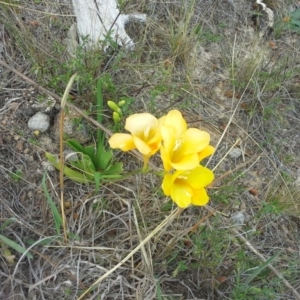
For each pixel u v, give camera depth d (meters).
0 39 0.54
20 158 0.47
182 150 0.33
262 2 0.68
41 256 0.41
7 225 0.43
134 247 0.44
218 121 0.56
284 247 0.50
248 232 0.48
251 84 0.59
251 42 0.64
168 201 0.46
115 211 0.46
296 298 0.45
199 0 0.65
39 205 0.45
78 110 0.45
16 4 0.56
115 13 0.56
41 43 0.54
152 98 0.50
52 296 0.41
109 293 0.41
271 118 0.58
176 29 0.61
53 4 0.58
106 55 0.53
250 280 0.42
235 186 0.51
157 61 0.58
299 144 0.58
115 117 0.43
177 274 0.44
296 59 0.64
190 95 0.56
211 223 0.47
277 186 0.52
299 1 0.70
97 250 0.43
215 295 0.44
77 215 0.45
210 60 0.61
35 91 0.50
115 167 0.45
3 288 0.40
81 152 0.44
